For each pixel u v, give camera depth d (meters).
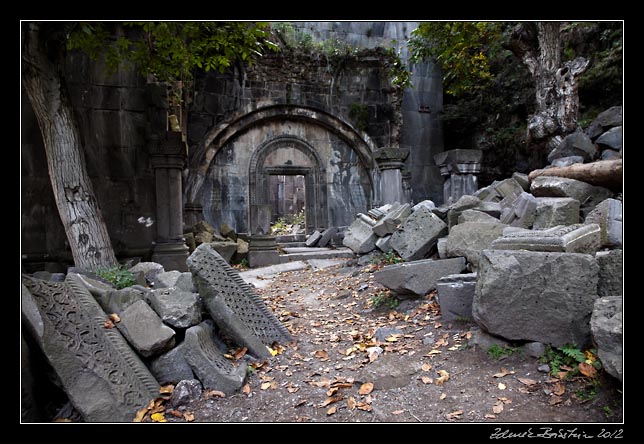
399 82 15.09
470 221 6.04
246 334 4.24
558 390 3.10
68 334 3.38
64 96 6.54
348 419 3.13
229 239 12.77
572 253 3.53
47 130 6.41
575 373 3.21
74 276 3.79
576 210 5.55
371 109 16.52
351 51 15.92
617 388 2.96
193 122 13.78
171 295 4.02
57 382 3.28
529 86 16.33
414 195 17.95
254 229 12.06
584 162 7.52
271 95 15.02
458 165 14.08
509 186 7.89
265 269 10.67
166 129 9.81
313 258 12.30
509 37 11.59
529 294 3.57
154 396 3.41
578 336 3.42
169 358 3.66
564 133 9.82
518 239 4.08
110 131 9.23
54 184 6.47
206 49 7.32
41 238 8.49
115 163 9.27
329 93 15.91
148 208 9.55
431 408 3.15
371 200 16.61
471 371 3.56
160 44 7.35
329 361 4.19
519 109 16.80
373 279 7.05
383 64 16.28
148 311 3.76
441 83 18.56
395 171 14.31
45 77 6.24
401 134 17.77
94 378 3.27
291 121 15.65
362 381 3.62
